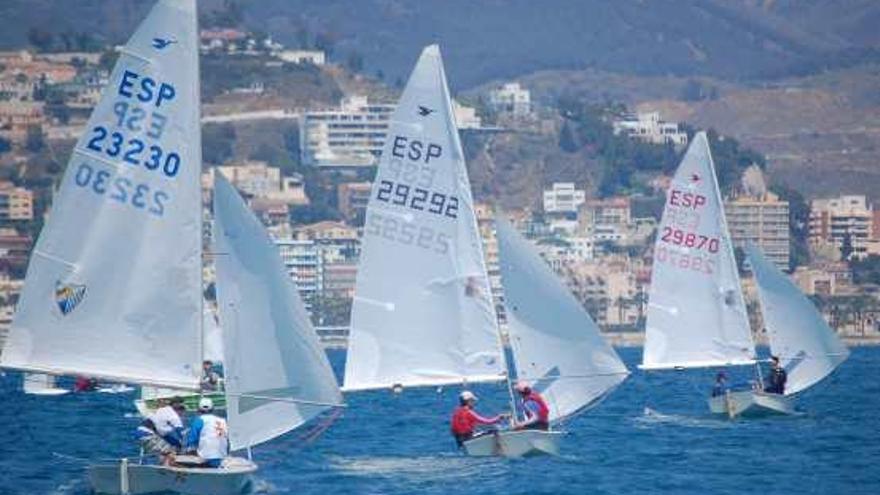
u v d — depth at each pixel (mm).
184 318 183000
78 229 184750
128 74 184250
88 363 184500
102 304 184500
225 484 182875
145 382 183500
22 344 185250
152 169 183750
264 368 192375
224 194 192500
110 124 184250
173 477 181250
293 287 193750
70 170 184875
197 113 183500
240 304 192125
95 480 183000
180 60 183625
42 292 185250
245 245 192500
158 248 183500
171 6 183625
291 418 193625
